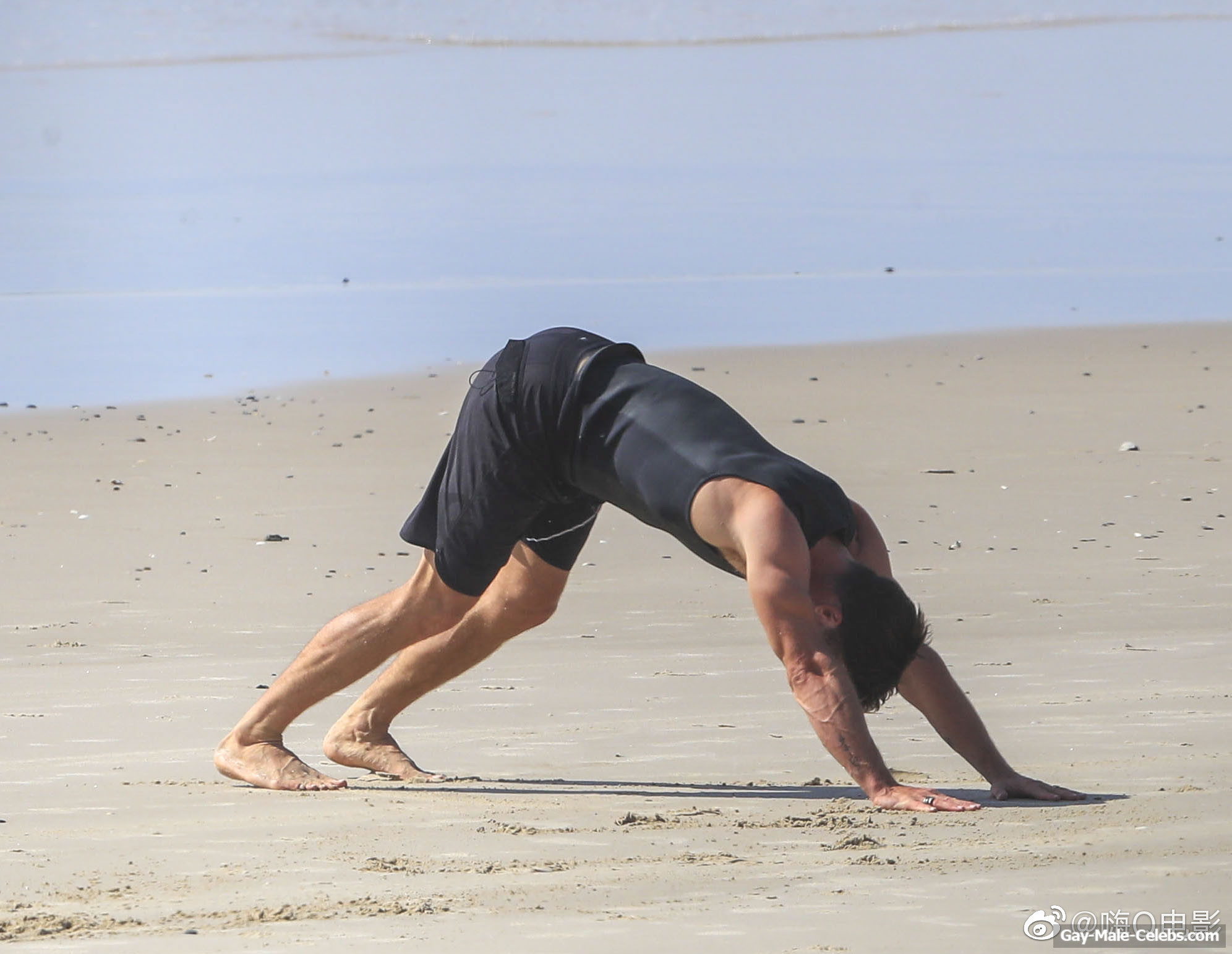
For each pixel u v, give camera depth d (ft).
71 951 52.49
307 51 492.54
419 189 332.39
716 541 72.33
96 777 80.79
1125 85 450.71
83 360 216.95
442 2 552.82
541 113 413.59
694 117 409.49
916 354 220.84
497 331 231.30
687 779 79.10
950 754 83.25
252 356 219.00
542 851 65.05
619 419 75.46
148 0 542.16
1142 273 274.77
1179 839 63.82
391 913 56.34
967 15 556.10
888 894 57.26
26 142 370.32
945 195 332.39
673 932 53.26
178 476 164.14
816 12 556.10
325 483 161.27
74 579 130.62
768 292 257.96
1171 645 105.19
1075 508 147.84
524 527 78.69
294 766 79.36
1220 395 195.21
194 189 330.95
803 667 71.05
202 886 60.49
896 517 145.69
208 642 113.19
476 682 100.22
